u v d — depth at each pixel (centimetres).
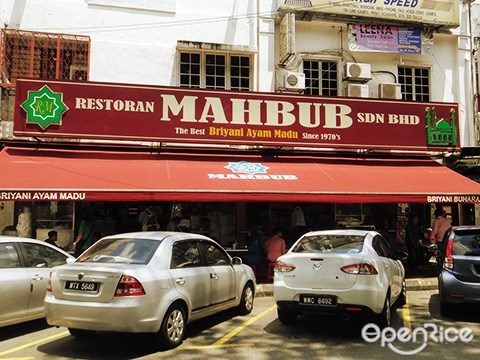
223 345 637
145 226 1316
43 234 1245
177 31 1359
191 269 688
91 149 1202
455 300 762
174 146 1260
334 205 1445
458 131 1367
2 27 1222
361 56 1470
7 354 607
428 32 1488
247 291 844
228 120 1233
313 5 1399
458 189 1171
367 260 681
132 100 1186
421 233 1425
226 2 1402
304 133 1273
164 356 589
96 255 663
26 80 1134
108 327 575
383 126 1324
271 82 1391
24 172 1014
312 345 635
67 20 1286
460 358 578
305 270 691
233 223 1370
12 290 676
